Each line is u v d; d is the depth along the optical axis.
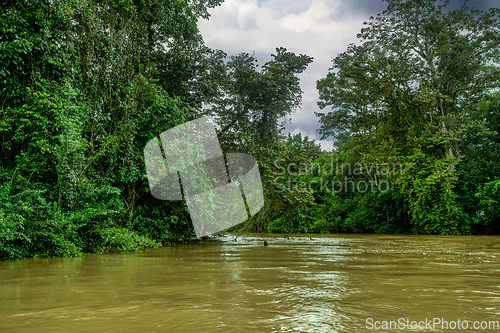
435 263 5.27
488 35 21.72
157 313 2.07
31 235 6.29
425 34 23.33
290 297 2.58
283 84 15.87
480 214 20.36
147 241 8.57
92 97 8.82
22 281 3.47
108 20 9.70
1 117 7.10
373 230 24.66
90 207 7.67
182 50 12.98
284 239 13.73
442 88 22.95
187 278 3.65
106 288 3.01
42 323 1.85
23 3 7.52
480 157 23.11
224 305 2.30
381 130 24.31
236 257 6.33
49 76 7.86
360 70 24.75
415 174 20.89
